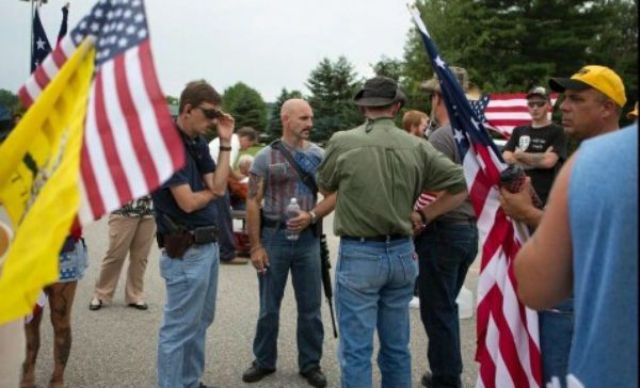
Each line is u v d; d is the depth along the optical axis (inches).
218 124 133.7
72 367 173.3
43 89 74.9
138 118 64.3
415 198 131.1
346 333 127.6
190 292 131.2
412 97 1350.9
